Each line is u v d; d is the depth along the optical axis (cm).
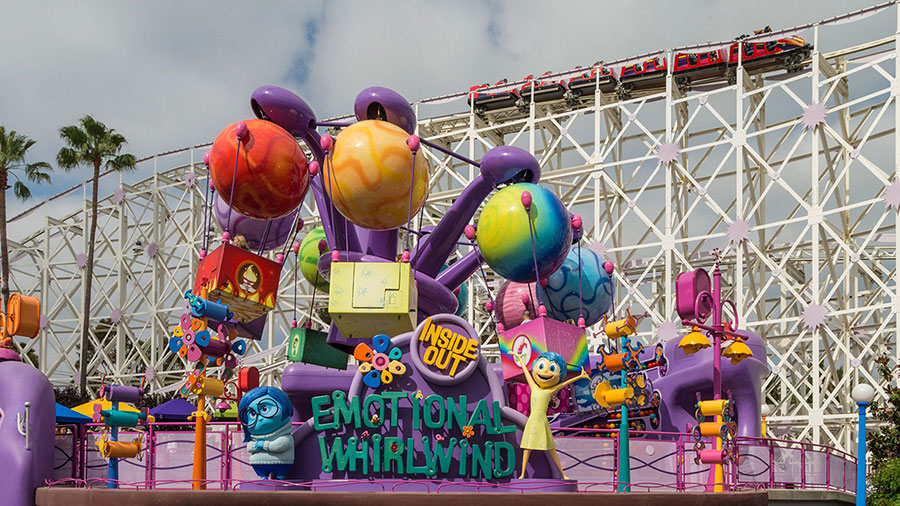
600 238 4581
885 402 3762
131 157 5803
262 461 2019
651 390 2842
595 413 2816
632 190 5209
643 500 1756
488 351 4975
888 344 4959
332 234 2528
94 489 1861
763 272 4694
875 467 3191
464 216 2542
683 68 4644
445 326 2097
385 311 2039
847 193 4528
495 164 2430
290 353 2509
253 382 2205
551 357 2009
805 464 2527
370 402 2053
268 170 2145
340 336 2419
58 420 2516
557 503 1731
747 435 2761
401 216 2144
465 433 2033
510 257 2244
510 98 4991
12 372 2181
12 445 2080
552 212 2228
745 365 2770
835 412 4784
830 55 4472
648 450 2502
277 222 2630
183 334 1980
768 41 4422
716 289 2123
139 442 2142
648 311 4416
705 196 4325
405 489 1992
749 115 4544
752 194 4647
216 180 2180
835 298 5272
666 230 4394
